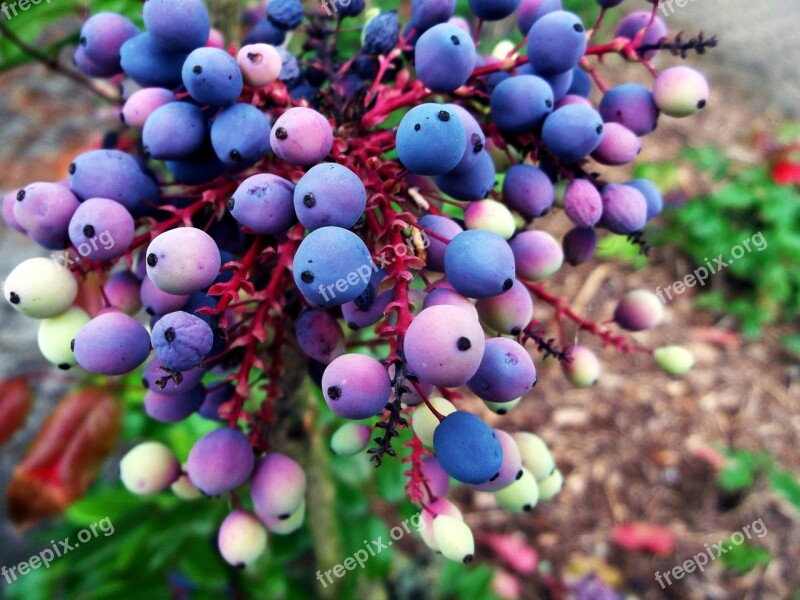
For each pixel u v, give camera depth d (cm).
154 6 8
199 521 17
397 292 8
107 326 8
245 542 10
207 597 17
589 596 26
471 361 7
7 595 20
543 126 9
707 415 33
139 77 9
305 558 22
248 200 8
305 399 13
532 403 33
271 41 11
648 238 39
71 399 15
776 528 28
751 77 55
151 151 8
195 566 17
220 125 8
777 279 36
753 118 50
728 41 60
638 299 12
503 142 10
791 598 27
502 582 26
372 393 7
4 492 26
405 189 9
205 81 8
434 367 7
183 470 11
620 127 10
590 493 30
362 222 8
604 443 32
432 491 9
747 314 37
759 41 60
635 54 10
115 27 10
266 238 9
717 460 31
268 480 9
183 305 8
